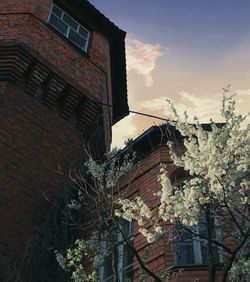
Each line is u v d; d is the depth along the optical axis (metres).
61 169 11.98
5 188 10.52
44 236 10.23
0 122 11.33
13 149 11.23
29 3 14.25
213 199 7.52
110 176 9.45
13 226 10.16
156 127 13.11
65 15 15.83
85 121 13.65
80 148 13.00
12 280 9.26
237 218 8.92
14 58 12.45
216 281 8.96
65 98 13.34
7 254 9.66
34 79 12.71
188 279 9.33
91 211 9.19
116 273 7.30
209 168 7.28
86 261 9.36
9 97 11.92
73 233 10.59
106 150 14.89
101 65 15.51
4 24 13.38
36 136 12.02
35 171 11.38
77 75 14.05
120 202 7.46
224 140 7.52
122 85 18.52
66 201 10.68
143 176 12.71
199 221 7.56
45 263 9.78
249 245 7.75
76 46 14.88
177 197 7.05
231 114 7.82
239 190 7.57
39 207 10.91
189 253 10.13
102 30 17.02
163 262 9.89
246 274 6.81
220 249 9.22
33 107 12.45
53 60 13.49
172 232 8.55
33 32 13.48
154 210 10.21
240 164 7.33
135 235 11.15
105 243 8.77
